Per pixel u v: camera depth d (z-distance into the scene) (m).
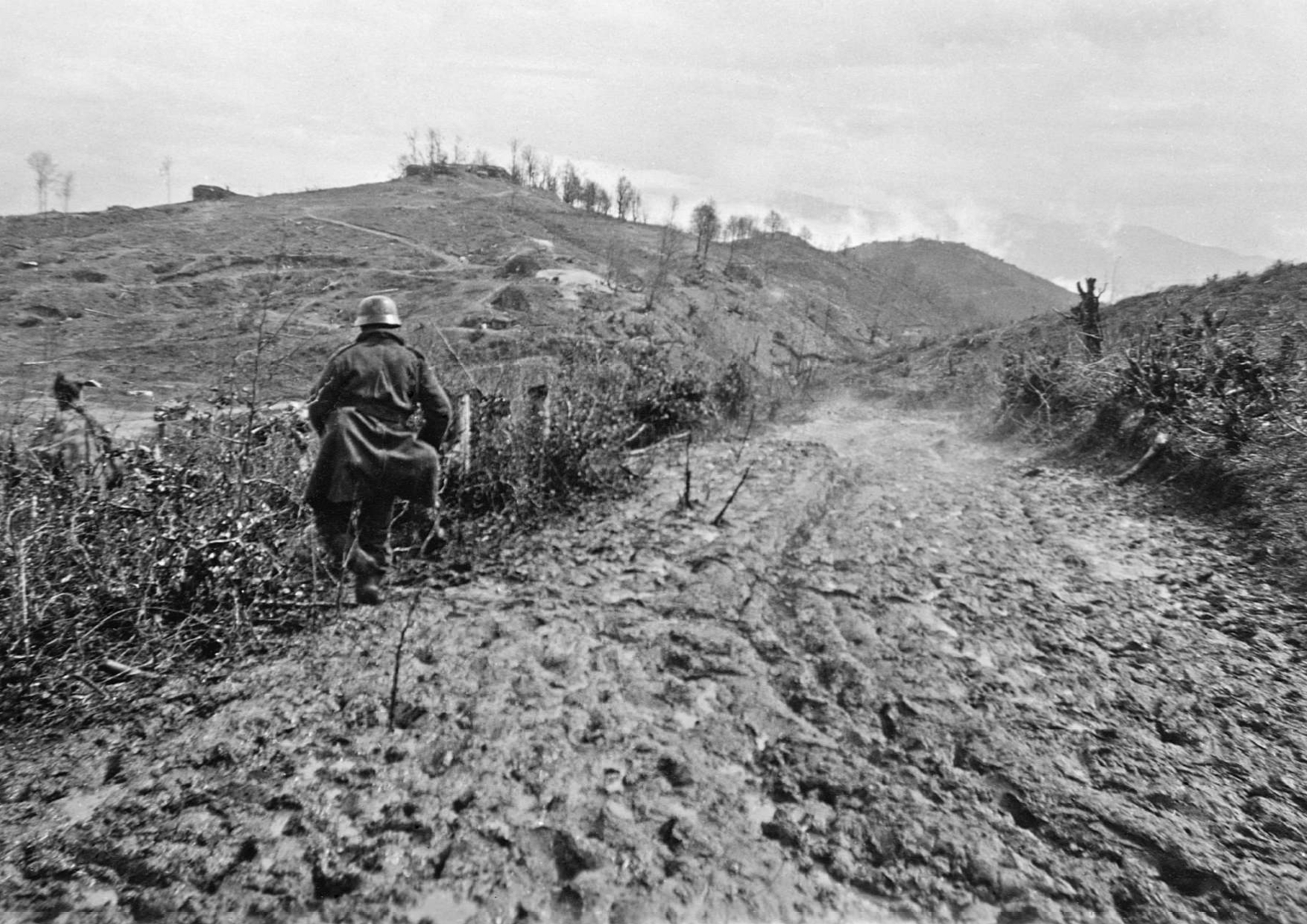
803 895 2.24
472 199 132.00
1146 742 3.01
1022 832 2.52
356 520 4.05
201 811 2.49
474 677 3.28
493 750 2.81
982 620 4.02
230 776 2.65
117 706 3.05
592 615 3.93
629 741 2.90
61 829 2.41
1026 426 9.27
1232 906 2.22
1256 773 2.82
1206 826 2.55
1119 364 8.34
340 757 2.75
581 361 8.42
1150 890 2.29
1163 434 6.67
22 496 3.78
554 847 2.37
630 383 8.27
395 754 2.77
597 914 2.14
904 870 2.35
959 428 10.63
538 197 149.75
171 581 3.56
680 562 4.65
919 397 14.64
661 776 2.72
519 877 2.26
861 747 2.95
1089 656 3.67
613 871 2.29
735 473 6.81
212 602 3.66
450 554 4.66
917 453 8.54
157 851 2.33
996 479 7.12
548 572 4.46
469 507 5.27
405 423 4.20
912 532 5.39
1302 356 7.51
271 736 2.86
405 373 4.20
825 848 2.43
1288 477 5.28
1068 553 5.03
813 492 6.21
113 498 3.99
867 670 3.49
